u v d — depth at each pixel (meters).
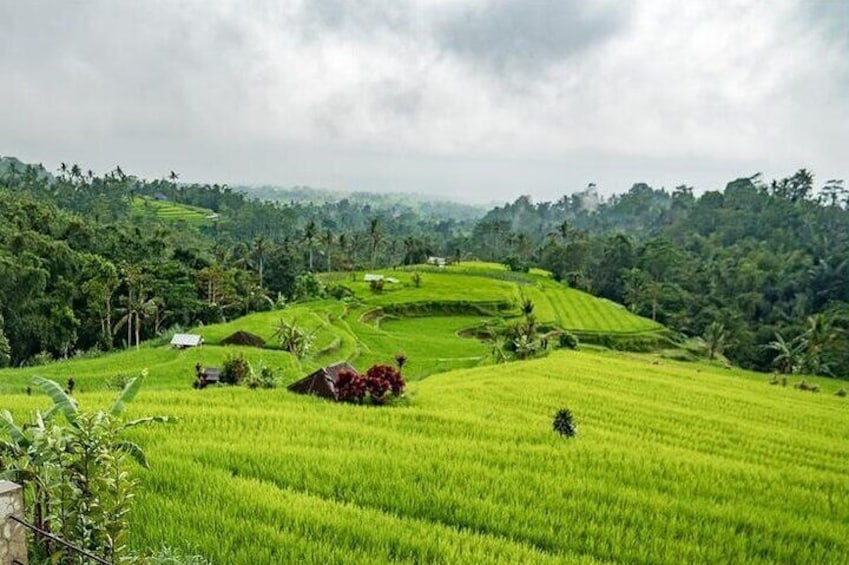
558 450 18.23
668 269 133.50
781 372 80.75
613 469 16.75
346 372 25.66
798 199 184.12
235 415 19.86
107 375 44.47
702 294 121.38
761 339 95.38
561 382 35.31
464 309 99.31
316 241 132.88
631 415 27.05
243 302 91.00
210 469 13.39
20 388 38.91
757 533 13.01
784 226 161.50
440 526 11.45
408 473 14.52
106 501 8.16
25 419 16.75
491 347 67.25
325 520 11.06
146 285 73.12
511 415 25.00
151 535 9.73
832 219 170.88
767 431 26.06
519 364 45.09
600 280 142.38
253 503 11.51
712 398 35.12
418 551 10.34
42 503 8.53
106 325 69.44
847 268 112.00
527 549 10.81
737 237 164.75
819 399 41.44
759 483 16.80
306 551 9.88
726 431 25.48
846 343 82.19
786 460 21.25
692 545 11.81
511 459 16.61
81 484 8.34
